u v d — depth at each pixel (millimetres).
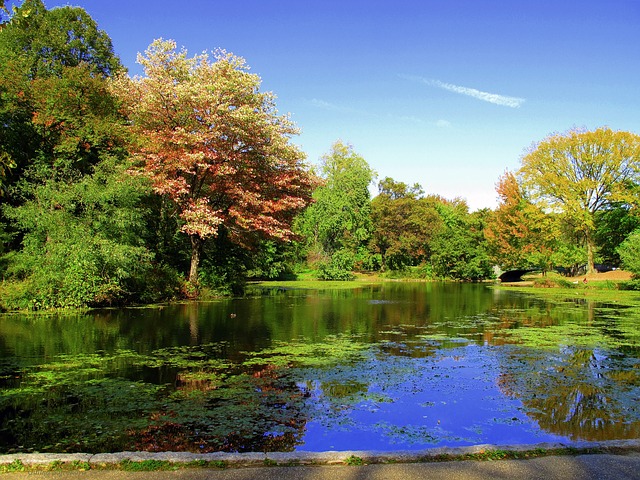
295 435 5160
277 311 16859
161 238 22125
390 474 3740
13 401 6258
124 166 17500
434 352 9680
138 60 19875
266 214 22656
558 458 4090
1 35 25375
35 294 15008
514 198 44156
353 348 10008
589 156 38875
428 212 54531
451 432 5301
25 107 18812
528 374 7934
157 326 12625
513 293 29000
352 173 46750
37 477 3672
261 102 21234
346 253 45062
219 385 7098
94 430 5258
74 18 29016
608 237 42312
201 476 3689
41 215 15531
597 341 11117
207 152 19266
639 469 3871
